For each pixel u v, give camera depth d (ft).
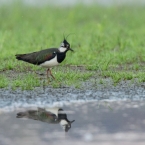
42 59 48.57
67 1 100.27
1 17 89.40
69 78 50.19
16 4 94.02
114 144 33.88
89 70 54.60
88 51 62.95
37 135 35.81
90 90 46.91
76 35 73.77
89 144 33.94
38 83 47.98
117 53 61.41
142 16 89.20
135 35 73.72
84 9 95.30
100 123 38.19
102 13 92.68
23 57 49.49
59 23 86.33
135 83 49.21
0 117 39.55
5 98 44.21
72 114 40.27
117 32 75.36
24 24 82.43
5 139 35.01
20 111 40.98
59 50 48.93
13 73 53.16
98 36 70.33
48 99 44.09
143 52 62.59
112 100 44.16
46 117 39.68
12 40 69.82
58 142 34.35
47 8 94.84
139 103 43.32
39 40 70.03
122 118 39.24
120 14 91.76
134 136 35.42
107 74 51.83
